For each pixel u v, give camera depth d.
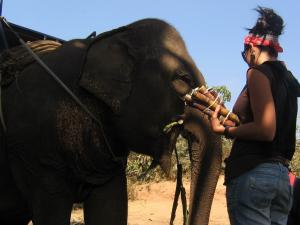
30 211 3.11
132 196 7.72
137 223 6.00
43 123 2.91
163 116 2.81
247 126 2.25
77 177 2.93
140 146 2.89
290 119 2.32
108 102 2.82
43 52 3.19
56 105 2.91
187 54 2.88
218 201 7.36
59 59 3.02
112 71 2.85
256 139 2.24
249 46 2.41
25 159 2.98
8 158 3.06
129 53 2.86
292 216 2.75
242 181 2.28
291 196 2.35
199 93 2.42
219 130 2.33
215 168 2.69
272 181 2.25
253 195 2.25
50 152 2.91
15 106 3.02
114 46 2.91
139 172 8.22
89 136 2.88
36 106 2.94
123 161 3.07
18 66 3.12
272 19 2.38
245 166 2.28
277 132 2.28
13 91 3.05
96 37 2.96
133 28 2.93
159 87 2.81
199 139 2.71
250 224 2.26
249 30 2.44
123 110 2.83
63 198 2.94
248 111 2.32
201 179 2.68
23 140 2.97
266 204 2.26
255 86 2.25
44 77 2.99
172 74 2.80
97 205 3.04
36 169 2.96
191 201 2.68
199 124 2.72
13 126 3.00
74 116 2.88
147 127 2.84
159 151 2.84
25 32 3.67
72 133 2.86
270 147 2.28
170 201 7.65
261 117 2.22
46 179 2.93
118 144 2.98
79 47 3.05
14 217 3.22
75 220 5.71
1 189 3.13
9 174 3.10
